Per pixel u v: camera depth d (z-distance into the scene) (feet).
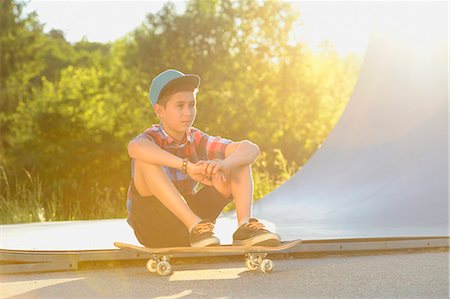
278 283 9.75
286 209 21.72
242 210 10.48
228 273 10.83
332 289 9.24
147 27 81.30
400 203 19.93
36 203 28.91
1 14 76.89
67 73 84.17
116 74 81.25
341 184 22.65
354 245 13.19
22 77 78.33
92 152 76.07
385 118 23.27
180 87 10.73
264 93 86.07
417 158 21.50
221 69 80.02
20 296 8.96
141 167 10.38
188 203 10.86
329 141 24.98
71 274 11.01
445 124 21.17
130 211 11.00
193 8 81.71
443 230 16.42
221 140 11.12
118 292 9.16
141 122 78.38
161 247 10.85
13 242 13.75
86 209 33.76
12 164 73.05
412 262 12.01
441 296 8.78
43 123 76.48
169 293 9.02
